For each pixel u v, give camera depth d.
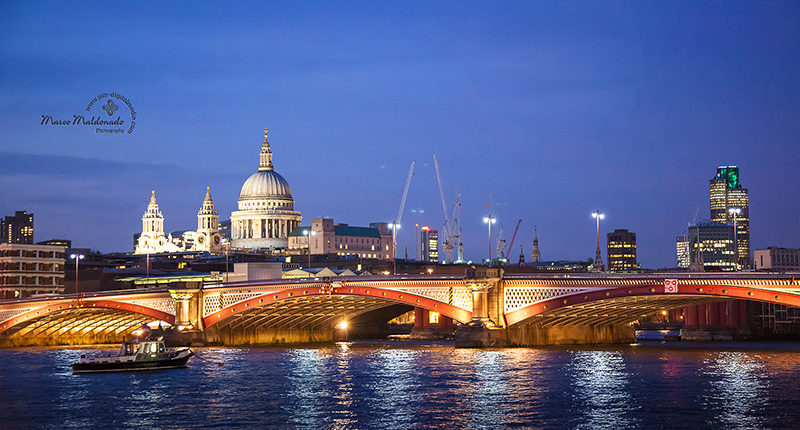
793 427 93.75
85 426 99.50
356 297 197.50
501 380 127.50
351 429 95.06
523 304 172.00
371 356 171.12
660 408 104.25
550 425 95.69
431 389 119.88
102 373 148.38
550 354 166.00
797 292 145.12
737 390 116.94
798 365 147.88
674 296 160.50
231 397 116.81
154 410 108.31
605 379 128.25
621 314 193.12
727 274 150.88
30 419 103.94
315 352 184.75
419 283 180.50
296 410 106.06
